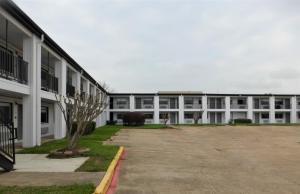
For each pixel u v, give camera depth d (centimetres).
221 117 7025
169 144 2373
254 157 1725
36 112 1861
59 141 2161
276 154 1877
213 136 3288
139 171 1219
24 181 907
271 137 3247
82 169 1098
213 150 2047
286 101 7200
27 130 1798
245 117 7062
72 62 2767
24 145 1791
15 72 1708
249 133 3753
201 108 6906
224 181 1067
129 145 2195
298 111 7181
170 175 1149
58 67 2488
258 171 1280
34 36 1830
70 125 1597
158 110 6800
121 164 1387
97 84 4109
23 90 1708
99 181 909
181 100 6838
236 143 2577
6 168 1066
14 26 1652
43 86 2255
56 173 1034
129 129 4278
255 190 948
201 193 897
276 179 1120
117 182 1016
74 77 3100
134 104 6756
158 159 1565
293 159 1661
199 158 1642
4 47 2031
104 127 4644
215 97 6975
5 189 792
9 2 1409
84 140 2292
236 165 1430
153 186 967
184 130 4156
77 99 1605
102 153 1525
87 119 1598
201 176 1146
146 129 4306
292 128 4609
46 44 2073
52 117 3005
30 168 1134
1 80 1433
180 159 1588
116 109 6738
